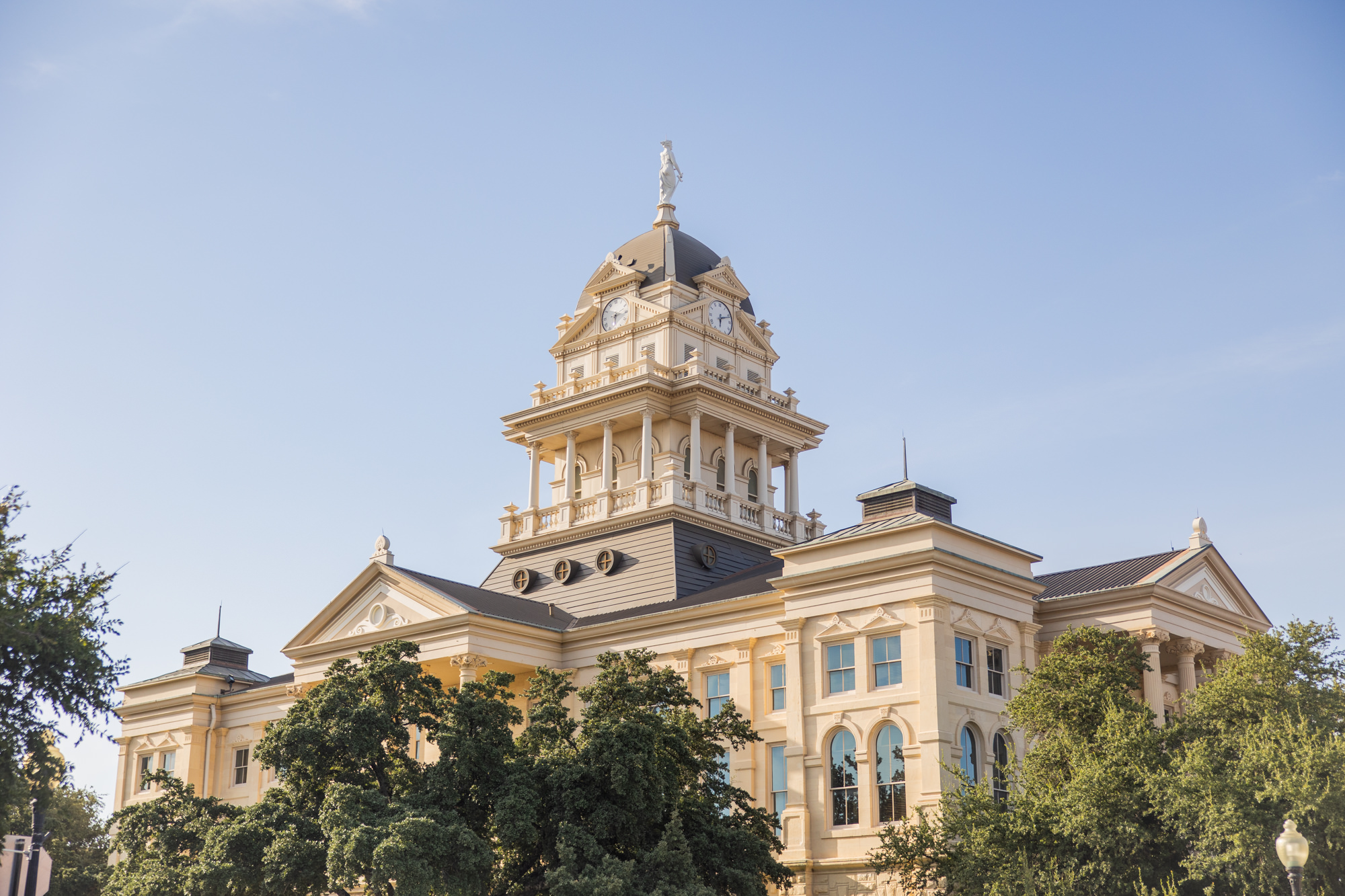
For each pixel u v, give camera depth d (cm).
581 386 8275
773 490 8550
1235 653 6600
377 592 7338
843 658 5972
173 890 4844
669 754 4984
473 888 4425
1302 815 4094
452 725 4803
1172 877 4294
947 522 6162
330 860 4356
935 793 5500
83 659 3856
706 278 8450
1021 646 6119
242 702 8769
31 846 3012
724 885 4781
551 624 7244
